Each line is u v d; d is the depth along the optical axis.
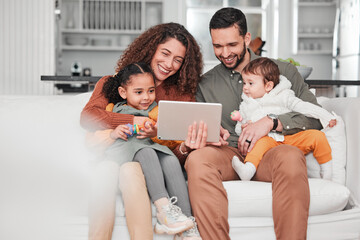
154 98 1.81
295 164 1.48
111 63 6.45
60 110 1.69
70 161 1.16
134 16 6.23
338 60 5.71
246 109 1.85
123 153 1.61
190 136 1.60
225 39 1.89
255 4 6.39
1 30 4.07
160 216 1.43
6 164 1.06
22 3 4.09
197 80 1.96
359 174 1.69
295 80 1.94
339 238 1.58
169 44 1.88
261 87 1.83
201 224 1.44
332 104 1.97
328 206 1.56
